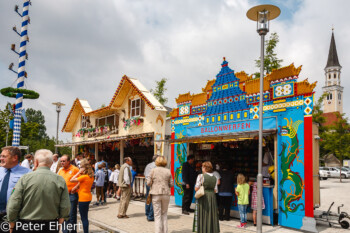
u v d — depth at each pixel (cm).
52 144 4566
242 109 936
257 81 902
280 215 803
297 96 799
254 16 681
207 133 1043
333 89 9788
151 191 666
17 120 1227
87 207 650
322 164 4650
